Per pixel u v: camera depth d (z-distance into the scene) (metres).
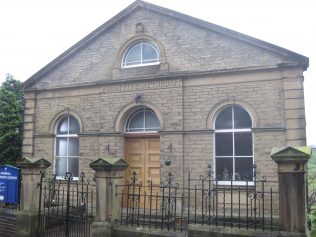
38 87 13.25
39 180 8.65
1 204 9.50
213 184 10.02
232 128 10.30
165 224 8.29
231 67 10.37
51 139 12.80
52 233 8.45
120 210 7.52
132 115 11.77
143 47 11.79
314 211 11.98
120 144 11.55
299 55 9.55
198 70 10.76
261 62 10.05
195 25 11.02
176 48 11.16
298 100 9.50
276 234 5.87
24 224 8.38
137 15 11.94
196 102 10.65
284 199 5.91
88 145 11.98
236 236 6.17
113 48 12.16
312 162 18.83
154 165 11.22
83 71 12.55
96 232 7.16
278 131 9.62
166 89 11.00
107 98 11.86
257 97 9.98
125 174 11.48
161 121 10.91
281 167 5.98
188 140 10.58
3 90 17.48
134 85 11.49
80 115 12.34
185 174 10.48
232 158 10.20
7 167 9.54
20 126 16.45
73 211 9.20
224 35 10.59
